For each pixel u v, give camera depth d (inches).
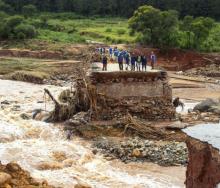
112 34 4783.5
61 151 1306.6
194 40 4190.5
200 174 601.3
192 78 3393.2
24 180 842.2
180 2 5698.8
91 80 1625.2
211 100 1918.1
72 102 1728.6
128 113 1606.8
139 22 4192.9
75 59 3996.1
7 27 4483.3
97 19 5880.9
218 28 4788.4
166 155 1298.0
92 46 4192.9
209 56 4052.7
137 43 4323.3
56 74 3299.7
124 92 1621.6
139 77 1625.2
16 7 5979.3
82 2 6127.0
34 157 1251.2
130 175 1164.5
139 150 1321.4
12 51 4136.3
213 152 579.8
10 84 2881.4
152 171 1202.0
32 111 1884.8
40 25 5064.0
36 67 3457.2
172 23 4121.6
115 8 6107.3
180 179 1140.5
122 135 1501.0
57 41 4495.6
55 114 1688.0
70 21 5600.4
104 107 1614.2
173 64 3973.9
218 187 561.9
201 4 5679.1
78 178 1109.7
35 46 4293.8
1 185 778.8
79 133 1530.5
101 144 1398.9
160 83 1636.3
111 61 2206.0
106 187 1058.7
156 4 5767.7
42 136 1505.9
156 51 4092.0
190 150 633.0
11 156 1251.8
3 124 1592.0
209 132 617.6
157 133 1482.5
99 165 1232.2
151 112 1626.5
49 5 6190.9
